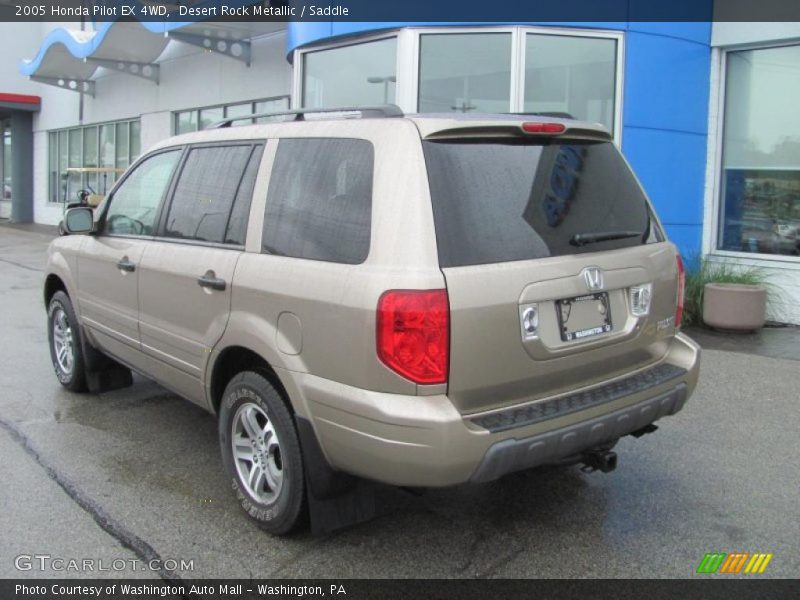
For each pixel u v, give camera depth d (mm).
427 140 3184
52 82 20359
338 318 3125
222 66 15516
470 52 8719
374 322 2990
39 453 4727
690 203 9219
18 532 3730
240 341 3654
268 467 3699
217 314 3854
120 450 4797
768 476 4480
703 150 9273
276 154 3787
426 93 8891
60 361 6039
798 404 5809
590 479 4434
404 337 2941
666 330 3902
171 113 17500
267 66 14352
